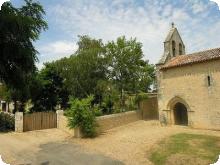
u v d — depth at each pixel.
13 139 21.56
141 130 24.30
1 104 46.00
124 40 34.81
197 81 23.30
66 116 25.19
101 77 35.62
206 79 22.61
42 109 36.94
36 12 24.16
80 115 21.83
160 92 26.69
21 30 21.31
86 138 21.55
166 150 15.86
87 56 34.78
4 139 21.48
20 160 15.30
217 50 23.41
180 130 22.58
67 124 23.31
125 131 24.28
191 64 23.62
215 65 22.00
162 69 26.12
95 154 16.61
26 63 23.84
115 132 23.91
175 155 14.70
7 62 23.12
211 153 14.66
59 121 27.19
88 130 21.61
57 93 37.88
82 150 17.81
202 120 22.84
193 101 23.55
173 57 28.53
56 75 37.31
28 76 26.89
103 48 35.84
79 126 22.03
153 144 17.55
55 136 23.08
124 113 29.08
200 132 21.20
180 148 15.99
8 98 37.59
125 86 34.09
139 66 34.59
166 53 27.72
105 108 33.44
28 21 22.03
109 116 25.97
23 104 37.81
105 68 35.81
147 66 34.78
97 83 33.84
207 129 22.42
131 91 34.19
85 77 34.78
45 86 36.25
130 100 34.09
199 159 13.74
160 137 19.50
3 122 27.52
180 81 24.72
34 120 26.44
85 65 34.41
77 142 20.39
